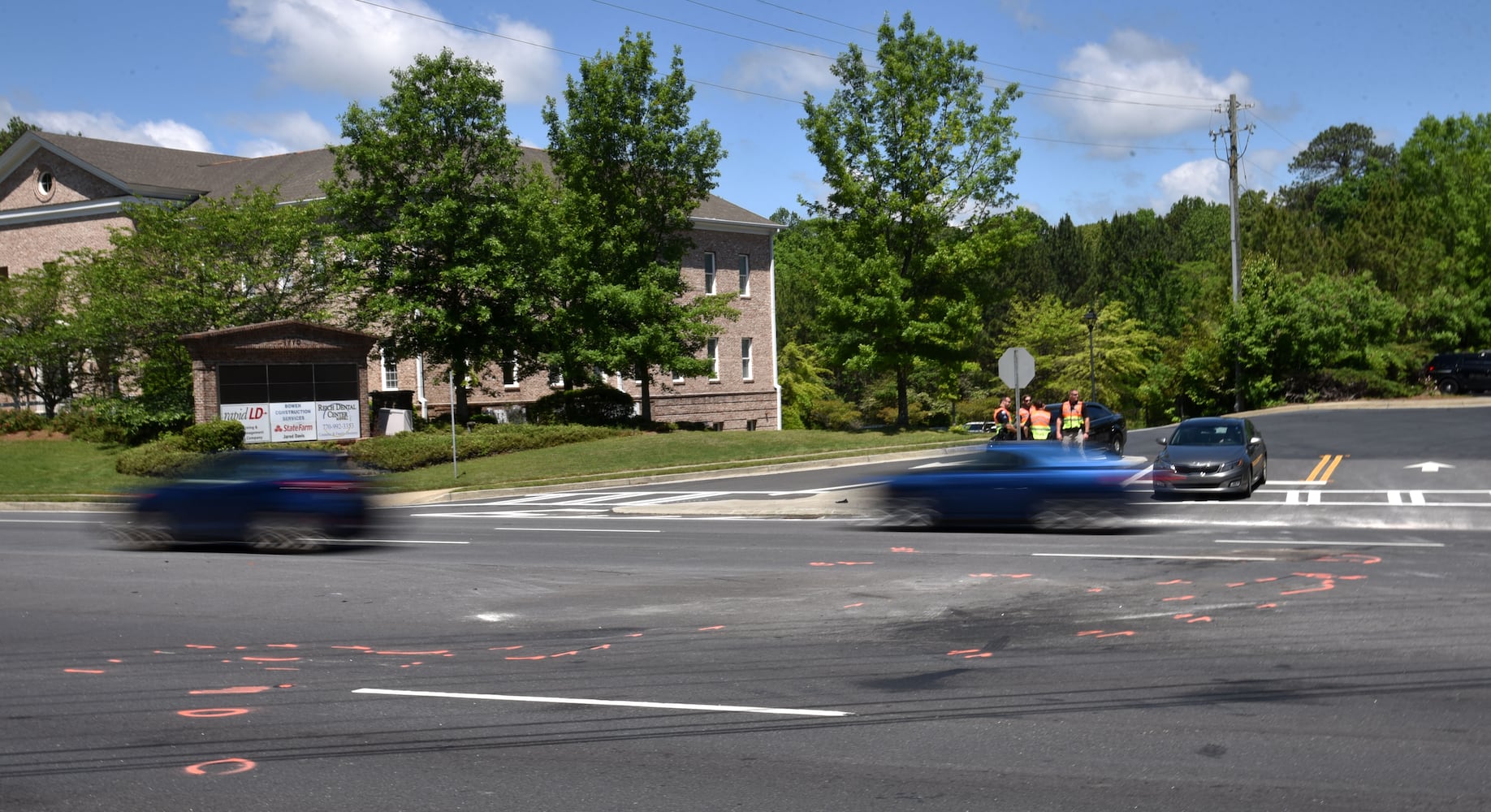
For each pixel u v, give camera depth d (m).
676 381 52.56
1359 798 5.39
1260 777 5.71
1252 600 10.64
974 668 8.19
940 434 39.19
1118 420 30.75
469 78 35.78
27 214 47.00
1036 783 5.69
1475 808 5.24
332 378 35.38
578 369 39.16
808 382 64.00
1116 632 9.37
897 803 5.45
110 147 48.69
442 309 35.75
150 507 16.45
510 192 36.62
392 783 5.91
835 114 40.34
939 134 39.47
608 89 38.34
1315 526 16.78
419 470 32.47
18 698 7.86
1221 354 50.34
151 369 35.72
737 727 6.81
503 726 6.93
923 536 16.66
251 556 15.54
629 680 8.05
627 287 39.22
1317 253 57.66
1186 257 89.81
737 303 55.94
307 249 38.47
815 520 19.70
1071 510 16.66
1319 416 40.53
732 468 31.20
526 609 11.15
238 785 5.92
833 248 40.56
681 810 5.41
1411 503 19.58
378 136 35.53
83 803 5.68
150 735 6.90
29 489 29.84
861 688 7.69
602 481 29.56
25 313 36.78
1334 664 8.05
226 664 8.86
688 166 40.00
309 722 7.12
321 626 10.41
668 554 15.30
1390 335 50.75
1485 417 36.56
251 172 48.41
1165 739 6.38
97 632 10.30
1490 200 58.00
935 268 40.19
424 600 11.76
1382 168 98.38
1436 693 7.25
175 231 35.53
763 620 10.29
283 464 16.20
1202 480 20.83
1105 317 58.81
